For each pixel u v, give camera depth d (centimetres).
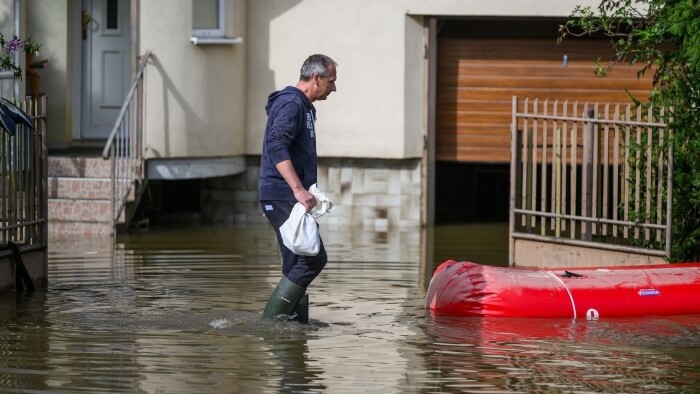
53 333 1020
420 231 1956
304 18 2016
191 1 1934
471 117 2036
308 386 848
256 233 1880
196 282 1324
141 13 1900
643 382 872
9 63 1500
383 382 862
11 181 1276
